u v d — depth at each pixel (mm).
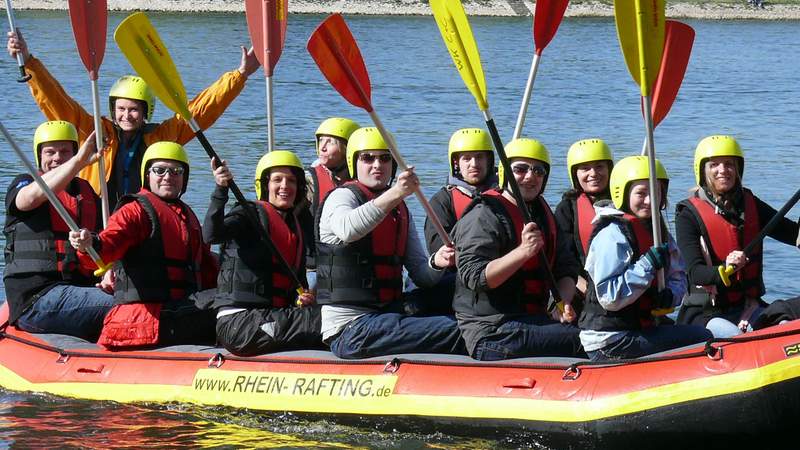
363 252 8477
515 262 7582
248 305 8750
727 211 8664
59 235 9727
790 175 20578
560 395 7680
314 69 39781
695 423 7344
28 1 67250
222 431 8359
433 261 8555
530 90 9844
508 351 8000
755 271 8625
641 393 7461
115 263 9258
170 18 63938
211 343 9359
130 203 9023
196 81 35031
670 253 7723
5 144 22156
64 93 11047
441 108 29969
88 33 9773
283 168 8828
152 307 9102
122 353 9133
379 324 8383
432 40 55344
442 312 9016
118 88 10781
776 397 7191
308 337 8719
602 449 7543
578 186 9016
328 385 8359
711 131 26922
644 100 7660
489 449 7836
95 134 9375
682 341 7727
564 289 8227
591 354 7770
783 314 8062
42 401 9031
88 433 8375
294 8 74562
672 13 82875
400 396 8102
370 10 75625
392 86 35000
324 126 10008
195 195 17594
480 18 74000
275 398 8461
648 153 7477
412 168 8078
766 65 47812
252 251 8773
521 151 8023
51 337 9656
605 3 80812
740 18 82812
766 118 29688
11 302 9789
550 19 9750
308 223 9344
